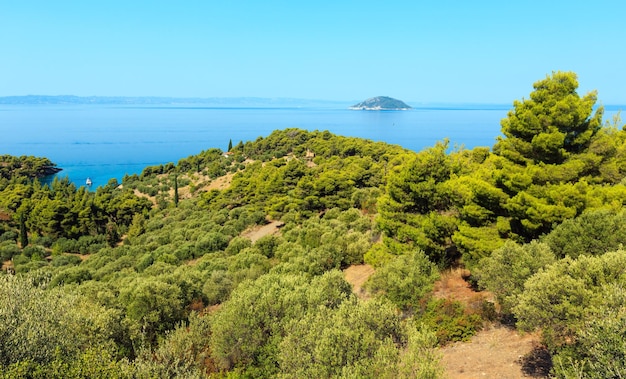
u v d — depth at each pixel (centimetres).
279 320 1305
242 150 13550
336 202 4922
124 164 19500
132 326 1452
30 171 14000
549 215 1570
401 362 899
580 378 750
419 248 1862
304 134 12381
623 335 712
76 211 7112
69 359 917
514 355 1188
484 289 1652
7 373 789
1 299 995
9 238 6612
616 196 1642
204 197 7662
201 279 2478
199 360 1312
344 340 955
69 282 3350
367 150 8675
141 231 6825
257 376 1160
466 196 1878
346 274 2509
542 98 1786
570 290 914
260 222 5834
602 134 1806
